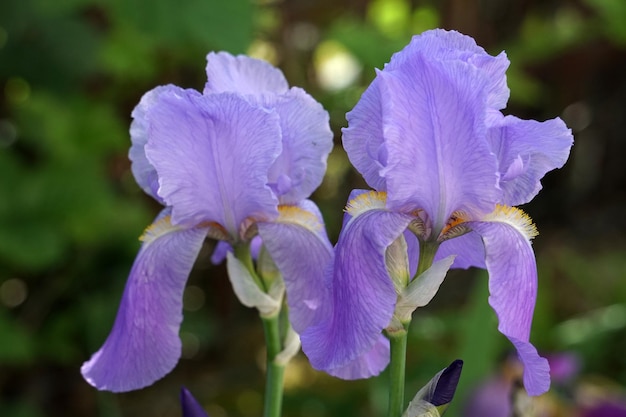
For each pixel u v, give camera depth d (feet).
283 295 1.72
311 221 1.67
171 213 1.67
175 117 1.60
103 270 3.77
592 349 3.61
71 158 3.55
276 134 1.61
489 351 2.47
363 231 1.52
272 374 1.72
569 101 4.99
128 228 3.69
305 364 3.83
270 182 1.68
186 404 1.64
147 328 1.62
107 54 3.64
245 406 3.81
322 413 3.48
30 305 3.71
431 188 1.53
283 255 1.63
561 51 4.65
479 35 4.36
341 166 4.27
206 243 4.28
